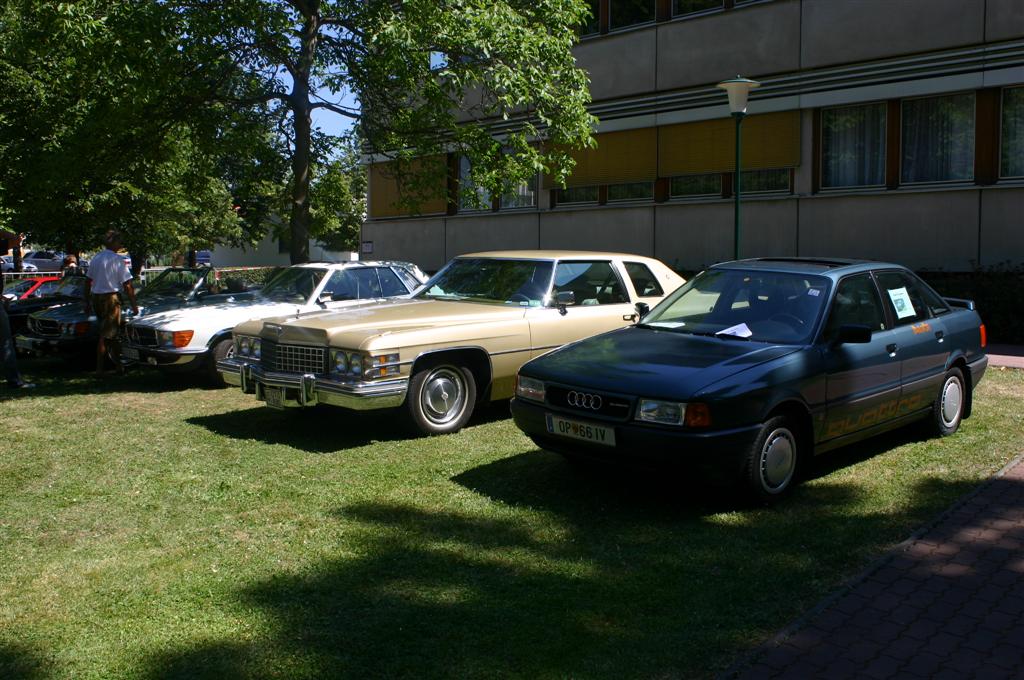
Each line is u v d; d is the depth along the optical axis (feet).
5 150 44.16
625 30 59.77
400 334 24.02
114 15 35.91
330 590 14.49
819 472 21.20
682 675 11.75
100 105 40.60
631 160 60.18
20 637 12.98
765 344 19.93
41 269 153.38
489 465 22.00
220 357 34.27
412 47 36.96
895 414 22.02
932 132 47.34
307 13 43.39
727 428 17.52
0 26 46.68
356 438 25.07
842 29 49.47
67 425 27.45
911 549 16.03
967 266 45.70
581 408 18.98
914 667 11.87
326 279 35.76
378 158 77.56
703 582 14.74
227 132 44.06
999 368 35.53
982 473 20.76
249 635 12.93
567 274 28.60
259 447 24.20
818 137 51.37
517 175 41.96
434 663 12.06
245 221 118.62
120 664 12.14
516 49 38.91
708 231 56.03
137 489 20.29
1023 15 42.96
